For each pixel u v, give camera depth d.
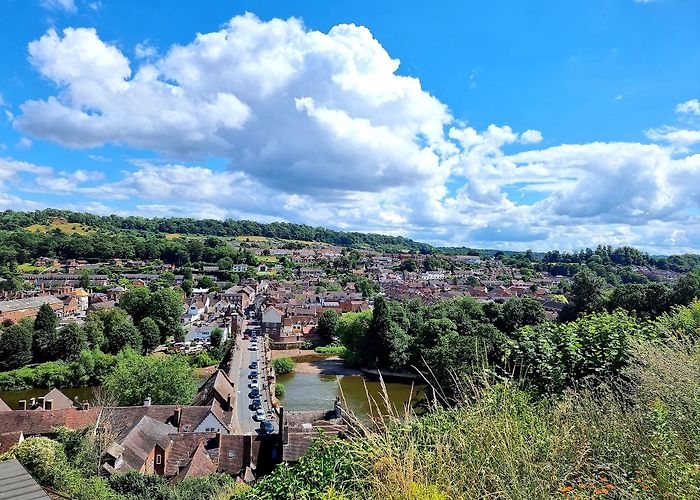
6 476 11.67
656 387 7.83
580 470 6.11
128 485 24.86
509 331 67.38
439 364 31.39
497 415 6.71
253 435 32.66
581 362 11.63
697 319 14.12
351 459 7.25
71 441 26.72
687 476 5.49
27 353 67.50
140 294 91.25
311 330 96.81
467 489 5.57
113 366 59.94
